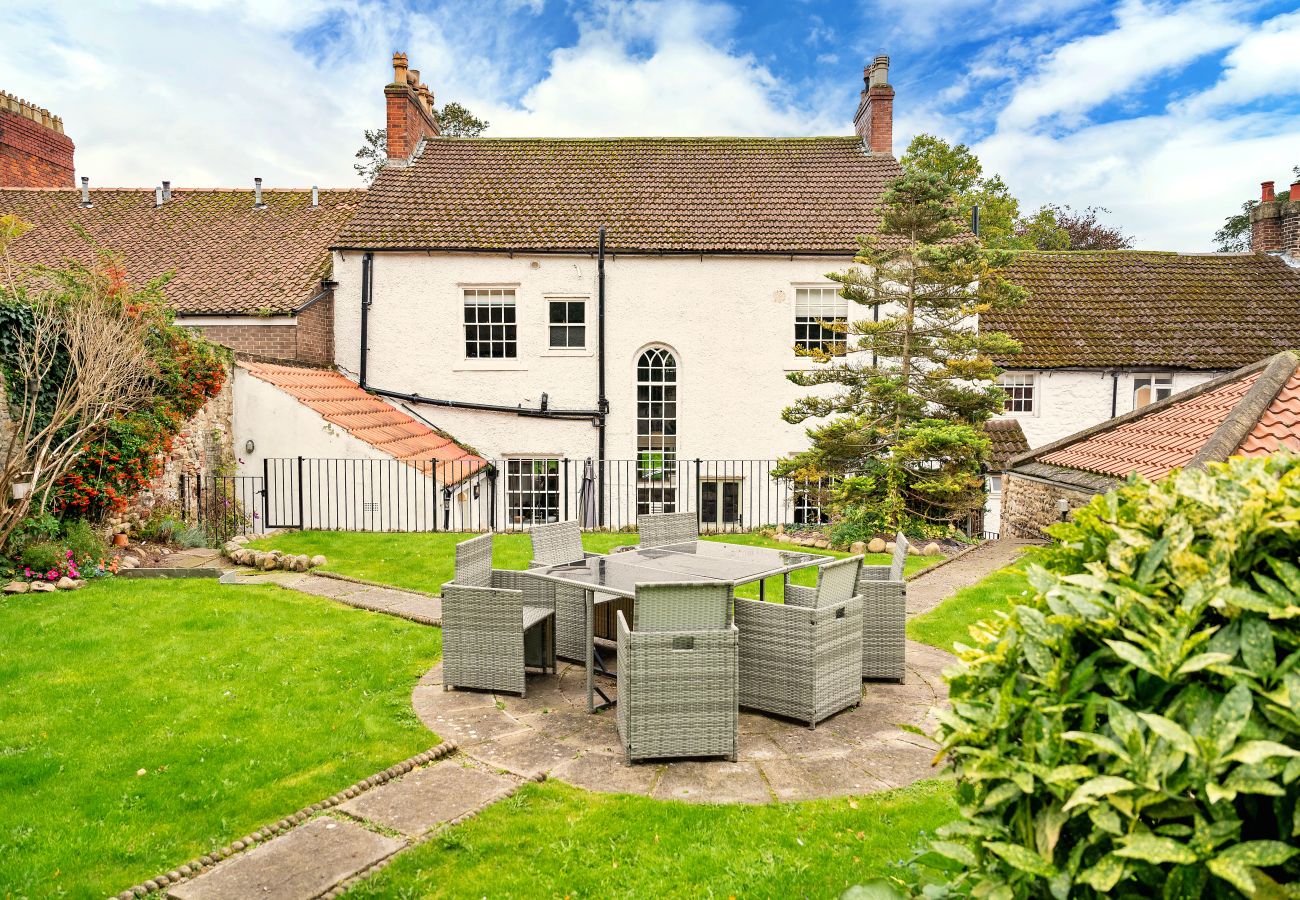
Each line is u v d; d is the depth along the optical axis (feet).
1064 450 43.75
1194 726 6.56
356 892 12.69
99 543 35.14
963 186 118.62
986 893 7.27
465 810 15.31
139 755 17.49
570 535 27.25
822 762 17.46
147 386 40.14
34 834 14.34
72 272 39.70
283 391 51.19
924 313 50.24
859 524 44.39
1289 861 6.33
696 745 17.46
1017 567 10.32
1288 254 79.77
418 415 62.18
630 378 62.03
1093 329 71.77
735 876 13.11
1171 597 7.59
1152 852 6.00
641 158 71.05
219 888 12.80
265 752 17.70
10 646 24.47
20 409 35.12
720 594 17.57
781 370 61.72
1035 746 7.26
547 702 20.90
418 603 30.07
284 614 28.27
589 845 14.10
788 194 66.44
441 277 61.82
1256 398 30.60
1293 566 7.09
